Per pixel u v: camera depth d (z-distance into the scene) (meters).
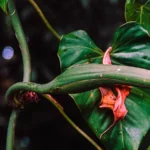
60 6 1.39
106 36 1.38
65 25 1.39
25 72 0.48
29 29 1.39
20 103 0.47
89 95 0.49
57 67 1.43
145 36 0.48
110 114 0.49
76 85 0.43
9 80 1.47
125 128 0.48
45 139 1.56
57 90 0.43
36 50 1.42
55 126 1.54
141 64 0.49
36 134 1.56
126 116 0.49
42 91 0.44
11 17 0.49
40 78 1.42
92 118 0.48
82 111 0.48
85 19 1.40
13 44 1.45
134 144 0.48
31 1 0.51
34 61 1.41
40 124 1.54
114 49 0.49
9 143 0.48
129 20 0.53
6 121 1.49
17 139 1.53
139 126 0.49
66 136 1.55
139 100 0.49
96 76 0.42
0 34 1.40
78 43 0.49
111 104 0.46
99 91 0.49
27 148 1.55
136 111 0.49
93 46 0.49
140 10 0.53
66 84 0.43
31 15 1.37
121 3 1.38
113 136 0.48
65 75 0.43
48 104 1.52
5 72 1.47
